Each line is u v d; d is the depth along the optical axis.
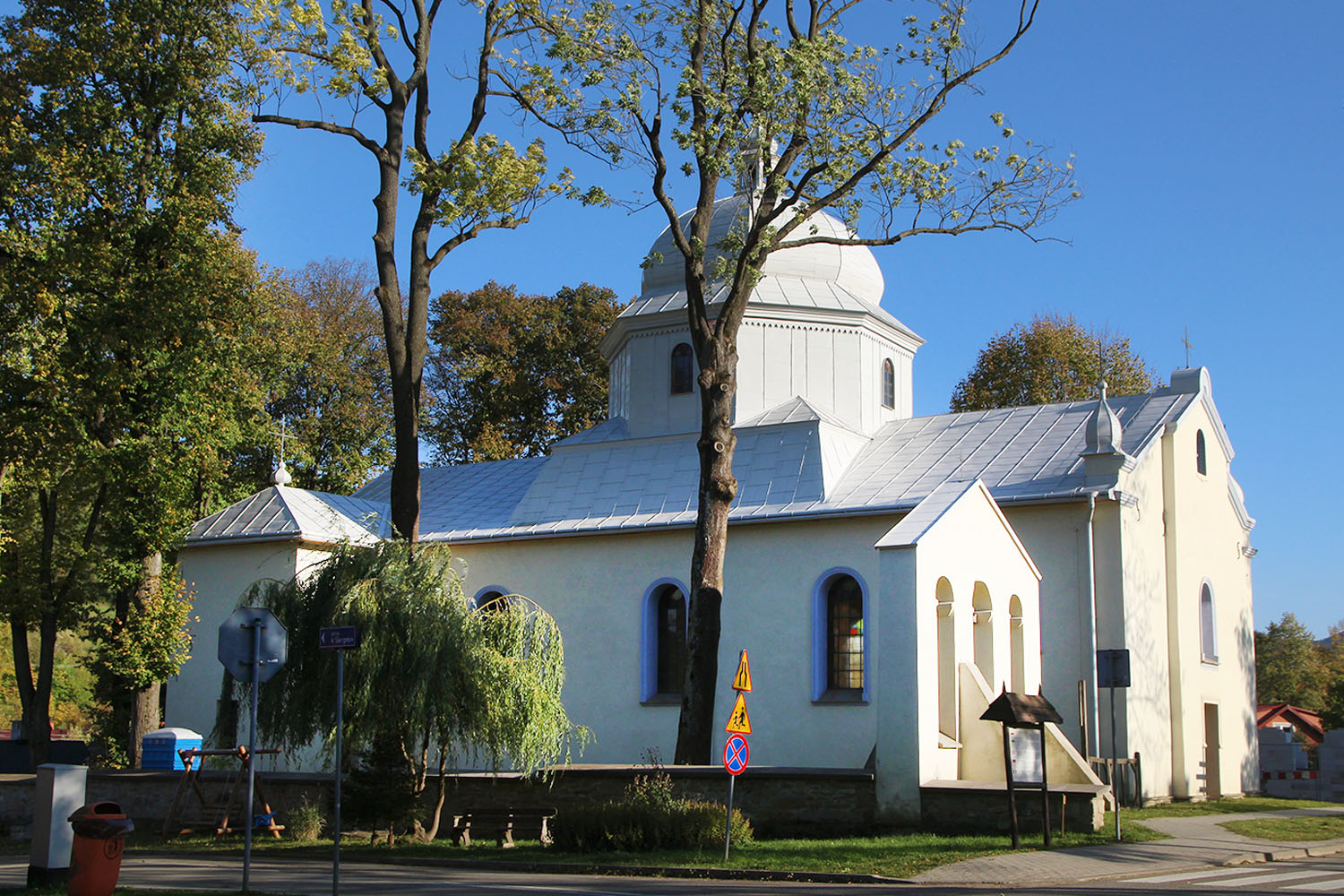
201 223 29.83
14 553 33.56
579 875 15.87
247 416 35.34
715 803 20.42
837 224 33.22
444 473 36.91
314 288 54.25
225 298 30.72
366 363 52.66
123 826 12.95
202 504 38.09
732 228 30.91
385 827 20.95
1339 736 32.50
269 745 22.23
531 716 20.22
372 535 29.64
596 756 28.52
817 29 24.44
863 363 31.59
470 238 27.16
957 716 21.41
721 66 23.92
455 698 19.92
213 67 29.44
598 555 29.59
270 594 20.88
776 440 28.91
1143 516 26.95
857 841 17.94
